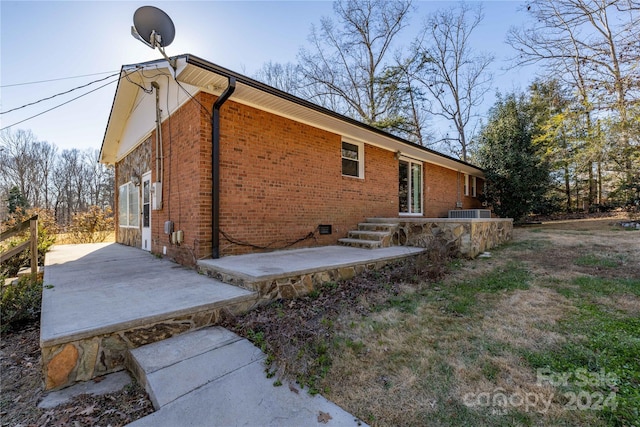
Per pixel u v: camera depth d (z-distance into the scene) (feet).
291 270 13.16
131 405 6.68
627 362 7.33
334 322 10.41
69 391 7.20
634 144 28.22
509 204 38.34
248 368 7.64
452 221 20.99
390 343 8.86
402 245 23.85
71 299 10.52
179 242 18.63
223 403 6.37
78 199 97.86
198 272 15.96
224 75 14.93
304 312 11.39
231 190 17.87
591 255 18.08
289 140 20.95
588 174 45.03
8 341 10.47
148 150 25.57
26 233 23.29
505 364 7.52
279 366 7.54
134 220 30.25
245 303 11.25
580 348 8.07
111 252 25.34
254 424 5.76
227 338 9.19
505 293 12.92
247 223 18.61
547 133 36.37
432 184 36.22
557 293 12.52
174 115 20.20
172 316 9.24
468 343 8.70
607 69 28.94
